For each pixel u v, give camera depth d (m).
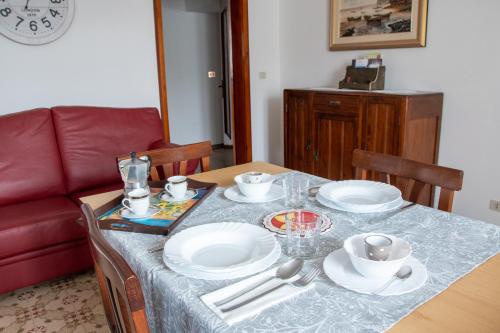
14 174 2.53
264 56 4.20
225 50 5.69
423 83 3.05
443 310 0.78
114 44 3.27
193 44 5.64
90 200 1.51
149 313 1.02
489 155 2.74
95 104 3.28
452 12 2.79
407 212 1.29
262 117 4.33
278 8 4.20
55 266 2.28
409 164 1.52
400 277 0.89
